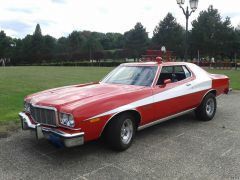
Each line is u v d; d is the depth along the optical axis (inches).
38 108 207.5
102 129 201.9
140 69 262.5
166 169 185.8
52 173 181.5
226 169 185.0
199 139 244.5
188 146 227.1
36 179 173.6
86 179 173.2
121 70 274.5
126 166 190.7
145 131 268.1
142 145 229.5
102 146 226.5
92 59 2947.8
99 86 245.1
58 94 220.8
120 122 209.8
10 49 3253.0
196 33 1823.3
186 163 194.5
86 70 1366.9
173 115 264.2
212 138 247.3
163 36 2265.0
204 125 289.0
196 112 303.4
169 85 256.7
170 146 227.3
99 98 205.5
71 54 3090.6
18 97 446.3
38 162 197.9
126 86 242.4
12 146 228.4
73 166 191.3
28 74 1030.4
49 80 757.3
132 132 223.3
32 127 208.8
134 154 211.0
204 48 1808.6
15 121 295.7
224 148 222.5
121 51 2829.7
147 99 231.5
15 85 623.5
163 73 256.5
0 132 258.7
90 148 222.7
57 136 191.3
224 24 1745.8
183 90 268.2
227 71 1162.6
